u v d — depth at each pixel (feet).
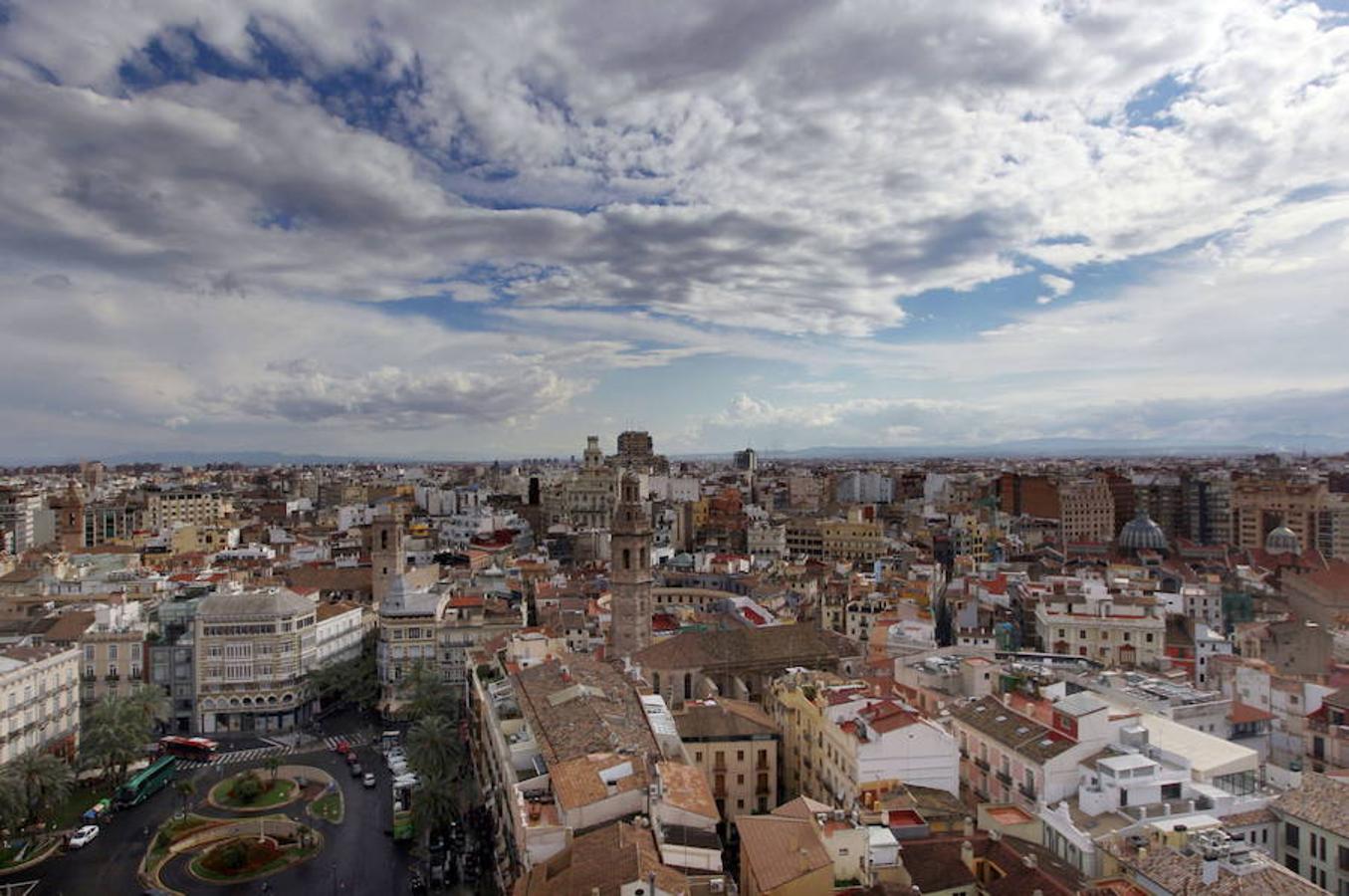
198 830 476.13
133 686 645.92
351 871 432.25
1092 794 320.09
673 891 253.85
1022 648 625.82
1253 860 263.08
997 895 272.31
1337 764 395.14
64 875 435.94
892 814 327.88
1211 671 545.44
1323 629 634.43
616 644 596.70
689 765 369.30
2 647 610.65
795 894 276.00
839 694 417.28
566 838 307.17
